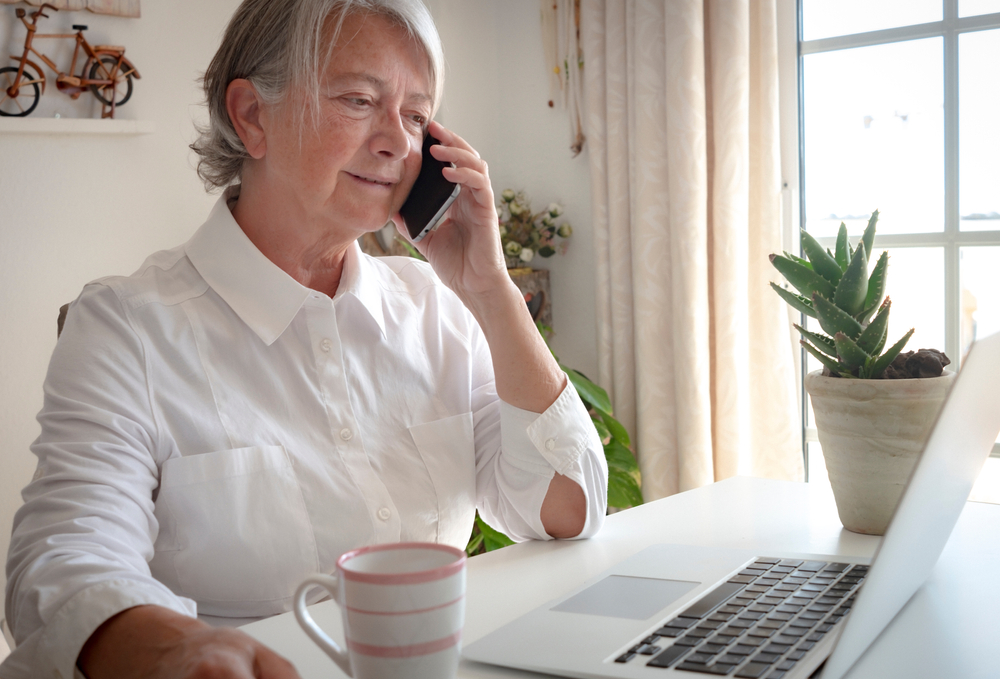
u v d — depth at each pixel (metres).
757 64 2.18
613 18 2.31
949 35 2.06
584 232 2.61
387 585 0.44
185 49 2.30
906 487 0.50
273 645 0.65
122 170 2.20
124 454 0.78
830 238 2.29
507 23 2.73
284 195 0.92
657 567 0.78
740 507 1.06
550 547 0.92
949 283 2.13
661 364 2.29
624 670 0.55
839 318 0.92
